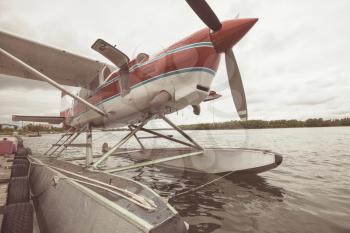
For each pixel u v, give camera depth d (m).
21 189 2.12
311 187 3.61
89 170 2.44
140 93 3.17
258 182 3.93
